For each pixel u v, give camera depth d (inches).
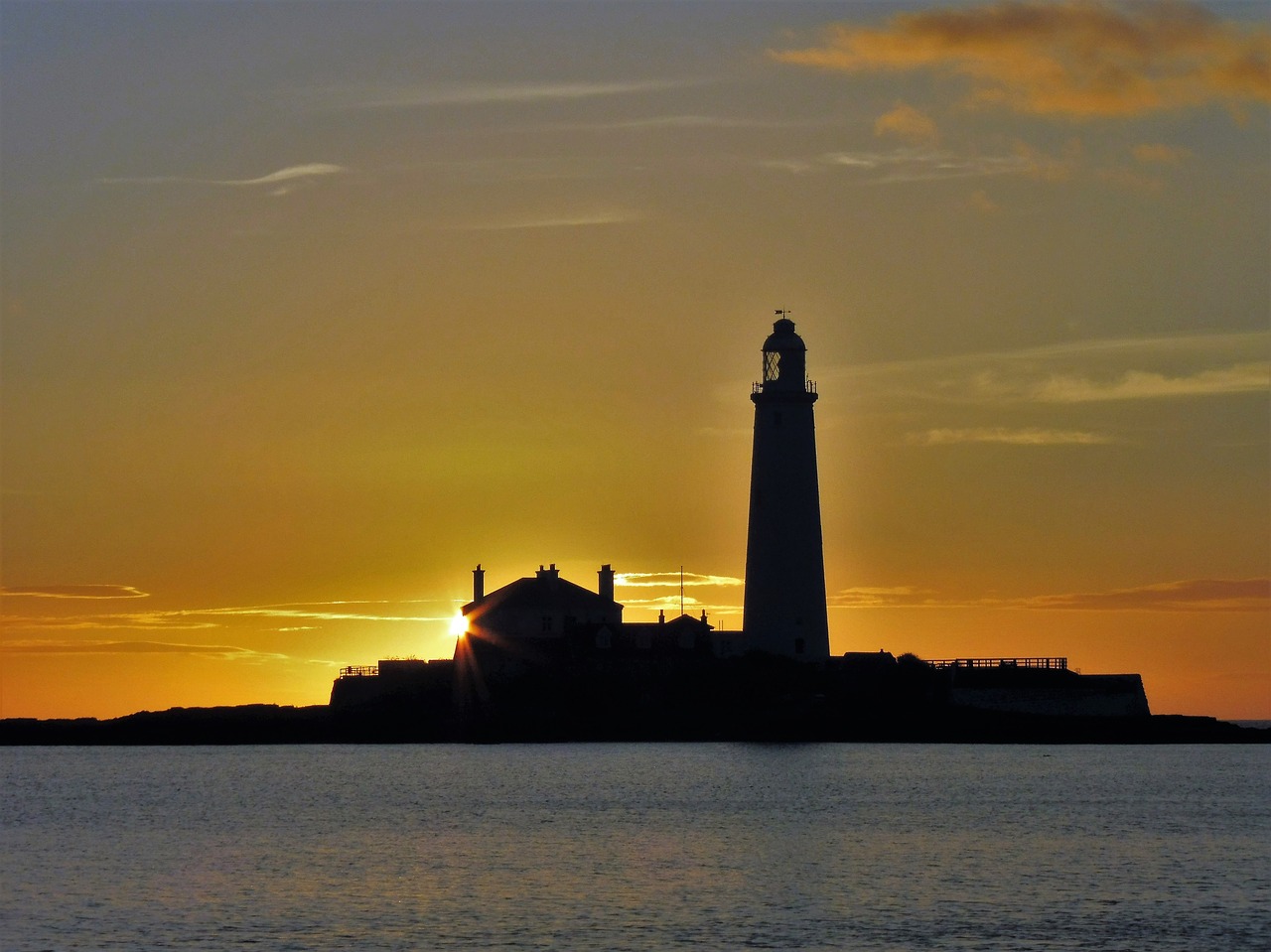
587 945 3078.2
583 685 7642.7
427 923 3265.3
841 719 7332.7
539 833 4520.2
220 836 4539.9
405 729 7760.8
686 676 7593.5
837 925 3240.7
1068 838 4434.1
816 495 7194.9
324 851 4220.0
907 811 5012.3
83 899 3526.1
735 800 5285.4
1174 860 4050.2
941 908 3400.6
